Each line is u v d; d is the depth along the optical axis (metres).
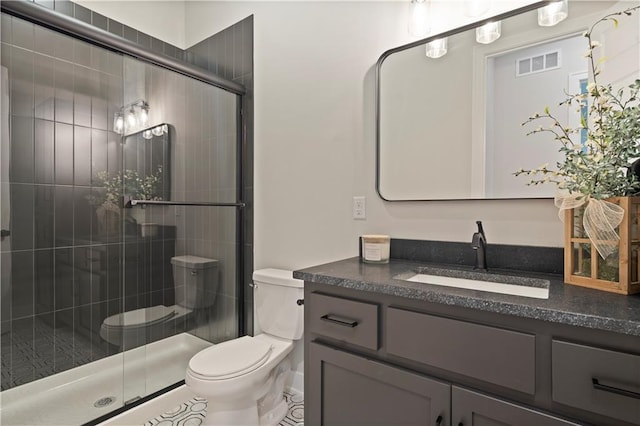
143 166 2.08
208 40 2.54
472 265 1.42
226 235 2.29
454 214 1.47
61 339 1.87
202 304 2.29
